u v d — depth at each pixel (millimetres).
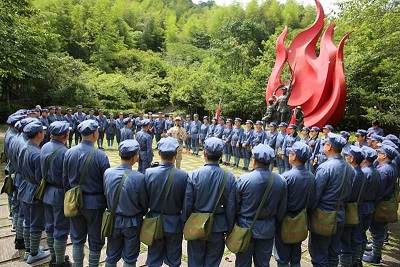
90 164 3184
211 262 3092
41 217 3686
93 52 37500
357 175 3729
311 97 11930
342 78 11250
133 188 2990
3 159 4863
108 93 26766
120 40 42250
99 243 3318
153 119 13359
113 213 3000
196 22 54312
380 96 11320
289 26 38844
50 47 26406
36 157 3539
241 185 3051
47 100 22625
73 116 11836
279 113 10734
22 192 3646
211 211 2941
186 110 26141
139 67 37719
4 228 4684
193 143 12492
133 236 3072
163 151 3031
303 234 3123
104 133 12898
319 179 3336
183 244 4453
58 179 3389
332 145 3451
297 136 8375
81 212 3207
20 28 11656
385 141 4645
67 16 37656
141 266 3764
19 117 4918
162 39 52688
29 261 3695
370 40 10555
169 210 3041
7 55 11234
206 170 2990
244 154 10047
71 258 3854
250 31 33875
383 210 4031
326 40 12055
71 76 23312
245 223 3023
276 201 3037
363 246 4039
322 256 3439
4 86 20094
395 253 4520
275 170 9992
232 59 26141
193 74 27391
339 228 3434
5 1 10883
